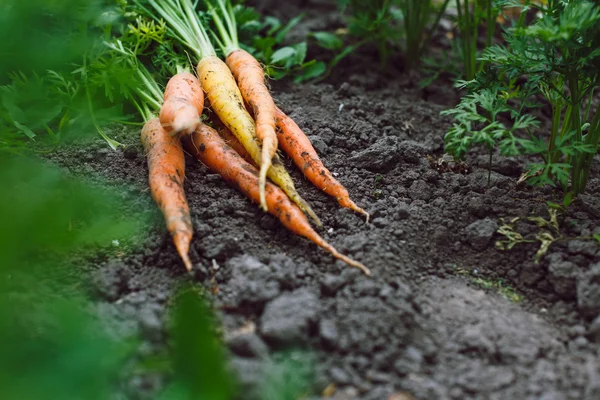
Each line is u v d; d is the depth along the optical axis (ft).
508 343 2.31
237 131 2.64
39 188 2.52
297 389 2.20
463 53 3.06
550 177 2.69
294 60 3.09
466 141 2.47
